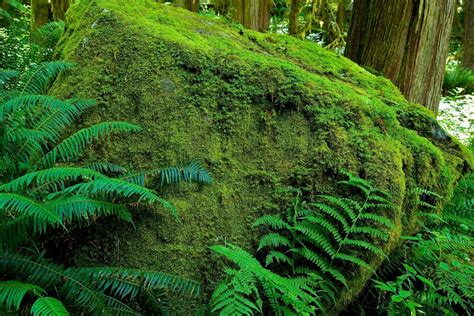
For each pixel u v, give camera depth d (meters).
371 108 3.23
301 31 9.14
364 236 2.63
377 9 5.46
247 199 2.75
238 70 3.15
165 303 2.31
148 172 2.62
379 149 2.93
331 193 2.78
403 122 3.55
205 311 2.32
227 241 2.60
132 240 2.49
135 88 2.99
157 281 2.32
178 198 2.66
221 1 7.98
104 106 2.95
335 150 2.88
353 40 5.80
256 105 3.05
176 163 2.80
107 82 3.03
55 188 2.44
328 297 2.50
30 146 2.51
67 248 2.44
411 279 2.87
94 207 2.21
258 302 2.14
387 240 2.66
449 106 8.24
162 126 2.89
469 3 14.62
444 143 3.61
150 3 3.87
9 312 1.98
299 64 3.95
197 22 3.93
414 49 5.35
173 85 3.02
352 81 3.98
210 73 3.10
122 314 2.16
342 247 2.60
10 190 2.18
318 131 2.97
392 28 5.36
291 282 2.26
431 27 5.34
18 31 6.09
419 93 5.50
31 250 2.30
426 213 2.94
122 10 3.44
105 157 2.78
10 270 2.13
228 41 3.65
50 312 1.81
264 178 2.81
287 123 3.01
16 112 2.56
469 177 3.45
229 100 3.02
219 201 2.70
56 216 1.88
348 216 2.67
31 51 5.02
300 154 2.90
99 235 2.47
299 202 2.73
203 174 2.70
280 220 2.58
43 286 2.13
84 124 2.88
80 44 3.23
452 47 18.91
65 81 3.09
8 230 2.15
